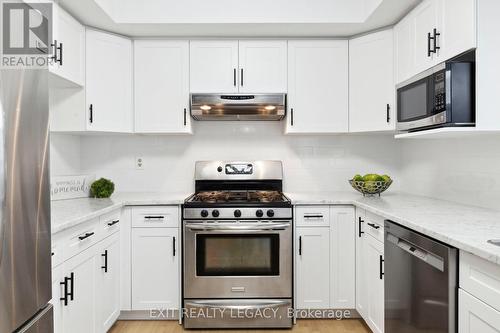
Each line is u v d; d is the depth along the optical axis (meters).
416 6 2.16
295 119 2.73
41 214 1.19
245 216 2.38
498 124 1.59
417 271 1.53
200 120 3.00
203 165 2.95
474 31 1.58
